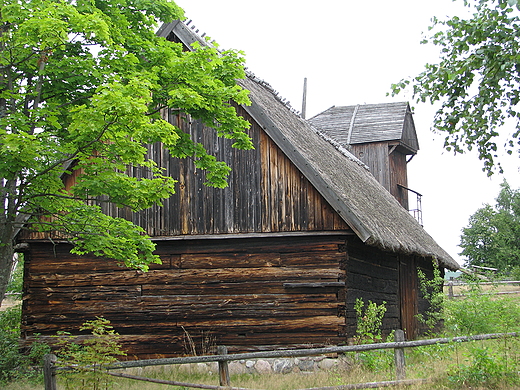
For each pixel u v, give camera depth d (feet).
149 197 31.96
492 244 130.93
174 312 43.14
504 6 25.00
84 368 26.78
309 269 41.65
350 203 41.09
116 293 44.29
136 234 33.32
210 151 44.57
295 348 40.81
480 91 26.78
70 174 44.24
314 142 54.03
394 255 53.57
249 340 41.70
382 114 103.09
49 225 32.19
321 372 37.83
